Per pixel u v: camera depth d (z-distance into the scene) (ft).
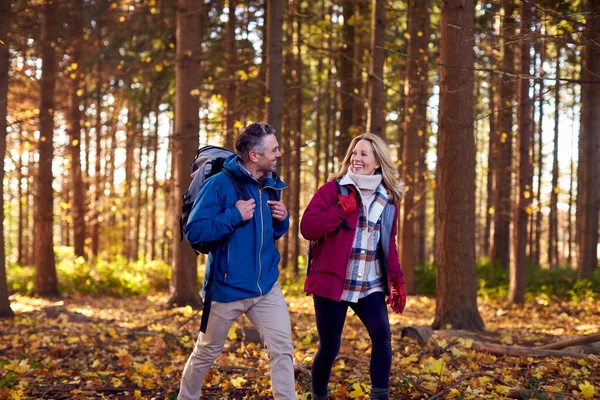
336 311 12.01
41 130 42.47
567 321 30.25
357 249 12.00
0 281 29.48
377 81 30.30
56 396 14.62
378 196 12.31
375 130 30.22
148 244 107.76
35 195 46.75
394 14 40.24
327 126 59.41
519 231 37.35
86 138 71.31
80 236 63.10
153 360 18.69
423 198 47.70
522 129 36.60
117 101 66.80
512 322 30.48
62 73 49.65
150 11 49.14
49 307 29.86
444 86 24.26
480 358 17.69
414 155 41.42
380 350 11.85
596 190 43.37
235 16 46.24
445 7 23.98
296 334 22.40
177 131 33.53
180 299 34.24
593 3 25.71
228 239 11.23
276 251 11.85
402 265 44.19
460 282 24.43
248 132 11.66
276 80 29.58
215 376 15.58
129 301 44.86
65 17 43.70
